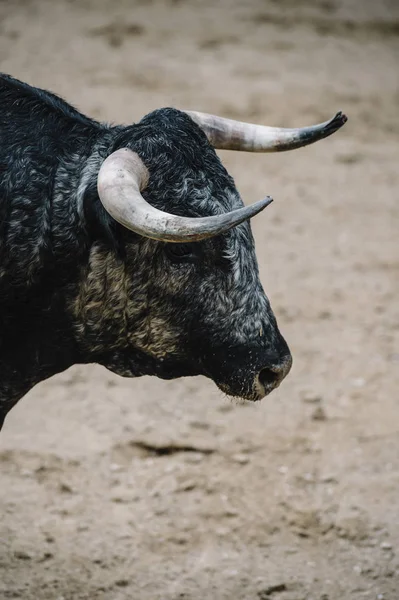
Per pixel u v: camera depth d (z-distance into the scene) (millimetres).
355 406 19781
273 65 41156
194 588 14727
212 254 11602
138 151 11516
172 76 38906
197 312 11852
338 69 41500
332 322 23156
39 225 11852
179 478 17312
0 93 12336
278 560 15422
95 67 39312
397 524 16250
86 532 15828
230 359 11961
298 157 33469
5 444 17969
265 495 16922
